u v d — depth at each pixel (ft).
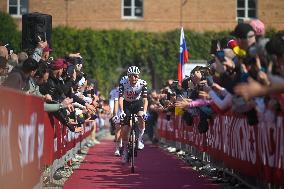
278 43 41.75
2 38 251.80
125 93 86.84
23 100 45.29
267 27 258.37
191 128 102.01
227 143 66.44
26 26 94.63
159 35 259.19
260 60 46.21
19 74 53.52
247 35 48.49
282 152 44.16
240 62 50.67
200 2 259.60
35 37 94.17
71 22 258.37
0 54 60.03
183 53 124.98
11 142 40.52
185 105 64.23
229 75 52.26
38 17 94.27
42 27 94.48
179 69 124.36
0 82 53.93
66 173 79.20
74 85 84.48
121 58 259.60
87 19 259.39
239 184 63.46
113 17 260.21
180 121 119.44
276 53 41.83
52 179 66.85
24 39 94.73
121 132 89.25
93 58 257.14
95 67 256.73
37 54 69.77
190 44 256.73
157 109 147.54
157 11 260.01
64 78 76.18
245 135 56.59
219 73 54.70
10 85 52.75
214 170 77.61
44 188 62.54
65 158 83.05
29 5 257.14
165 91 134.41
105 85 257.55
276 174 46.14
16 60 66.59
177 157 113.70
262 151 50.14
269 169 48.19
